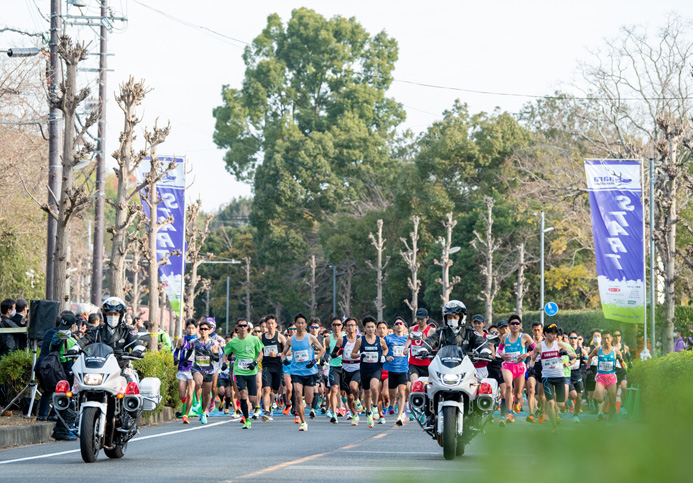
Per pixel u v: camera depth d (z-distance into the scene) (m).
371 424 38.16
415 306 132.38
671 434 2.79
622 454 2.76
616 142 96.69
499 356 37.72
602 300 57.31
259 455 24.53
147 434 33.91
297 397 36.56
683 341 71.75
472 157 143.12
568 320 98.69
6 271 76.12
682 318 80.38
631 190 57.03
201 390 44.50
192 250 102.94
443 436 22.56
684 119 89.12
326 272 181.25
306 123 189.00
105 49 58.19
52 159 46.09
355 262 165.88
